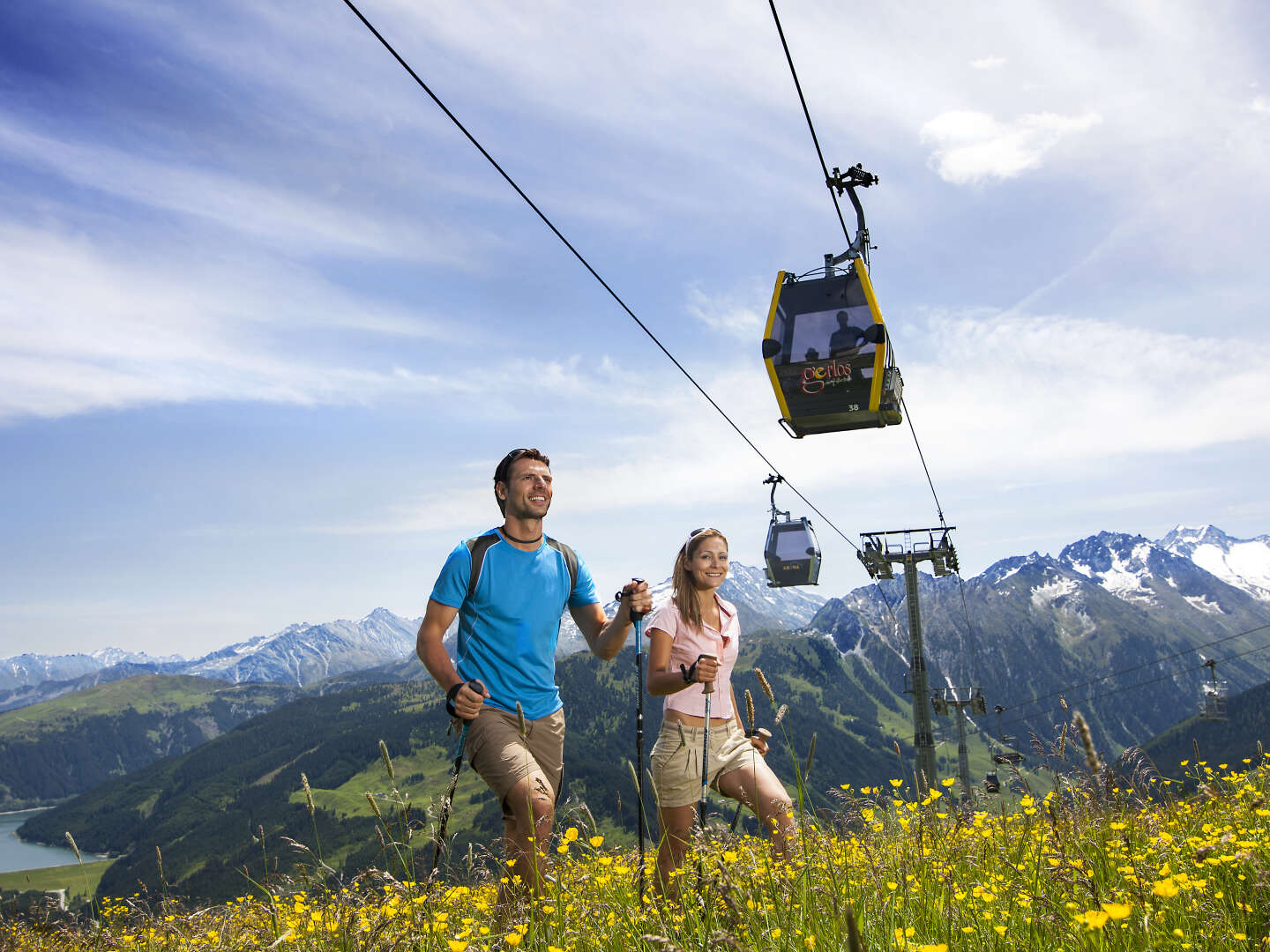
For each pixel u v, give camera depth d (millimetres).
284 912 3414
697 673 4957
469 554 5375
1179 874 3730
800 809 3883
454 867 3699
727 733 5688
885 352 19734
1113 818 4125
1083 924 3096
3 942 4844
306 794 3596
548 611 5496
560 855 4484
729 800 5336
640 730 4613
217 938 3955
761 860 3857
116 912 4898
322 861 3521
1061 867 3359
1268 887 3393
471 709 4922
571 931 3676
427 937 3350
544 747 5316
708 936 3152
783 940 3146
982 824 4391
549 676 5480
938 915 3531
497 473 5656
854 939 1840
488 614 5363
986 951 3221
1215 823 5137
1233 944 3176
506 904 3914
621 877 4152
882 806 4613
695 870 3643
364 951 3141
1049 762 4164
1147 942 2963
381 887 3385
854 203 19109
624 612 5539
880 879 3705
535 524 5652
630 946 3436
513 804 4840
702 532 5988
